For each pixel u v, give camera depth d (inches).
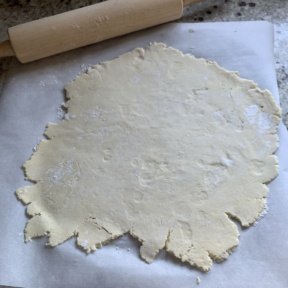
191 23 17.3
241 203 13.4
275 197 13.4
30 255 13.1
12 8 18.8
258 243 12.8
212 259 12.7
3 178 14.5
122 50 17.0
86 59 16.9
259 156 14.1
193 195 13.5
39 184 14.2
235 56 16.3
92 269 12.7
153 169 14.1
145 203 13.5
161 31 17.2
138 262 12.8
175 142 14.5
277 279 12.3
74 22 16.4
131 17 16.7
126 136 14.8
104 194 13.8
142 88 15.8
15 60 17.2
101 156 14.5
